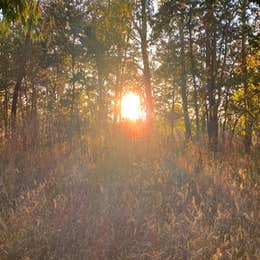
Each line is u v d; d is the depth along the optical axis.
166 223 4.62
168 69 15.54
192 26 11.65
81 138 9.39
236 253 3.91
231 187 5.87
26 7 4.75
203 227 4.59
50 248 4.05
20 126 8.63
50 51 14.47
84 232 4.43
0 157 7.19
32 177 6.28
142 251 4.07
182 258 3.97
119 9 8.25
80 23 14.14
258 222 4.62
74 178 6.10
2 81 13.03
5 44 11.82
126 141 8.35
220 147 10.30
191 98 16.80
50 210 4.94
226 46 11.45
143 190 5.72
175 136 11.04
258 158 8.06
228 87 11.52
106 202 5.12
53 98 15.70
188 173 6.64
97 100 18.86
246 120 11.12
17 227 4.40
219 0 10.87
